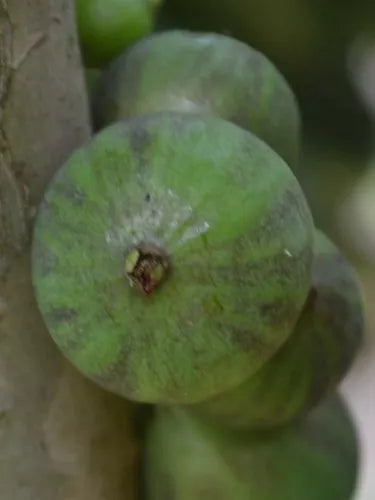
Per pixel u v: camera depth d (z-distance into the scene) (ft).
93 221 0.86
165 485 0.98
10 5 0.92
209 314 0.85
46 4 0.93
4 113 0.91
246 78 0.99
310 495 0.99
